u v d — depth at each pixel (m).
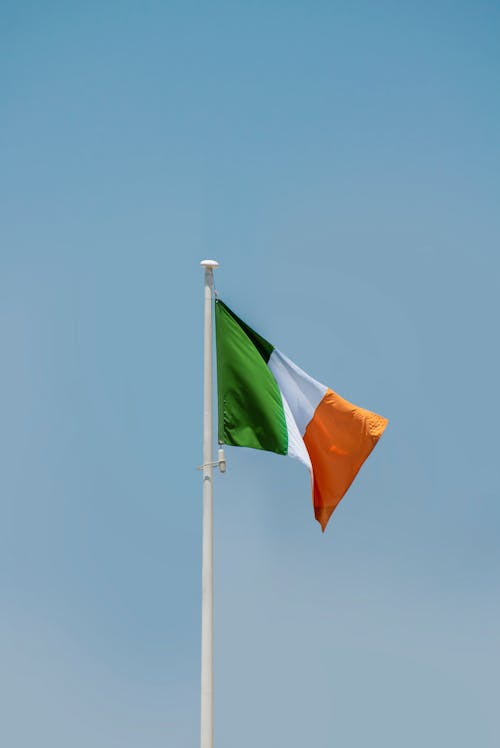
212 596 18.06
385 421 20.06
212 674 17.69
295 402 20.06
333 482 20.11
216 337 19.47
